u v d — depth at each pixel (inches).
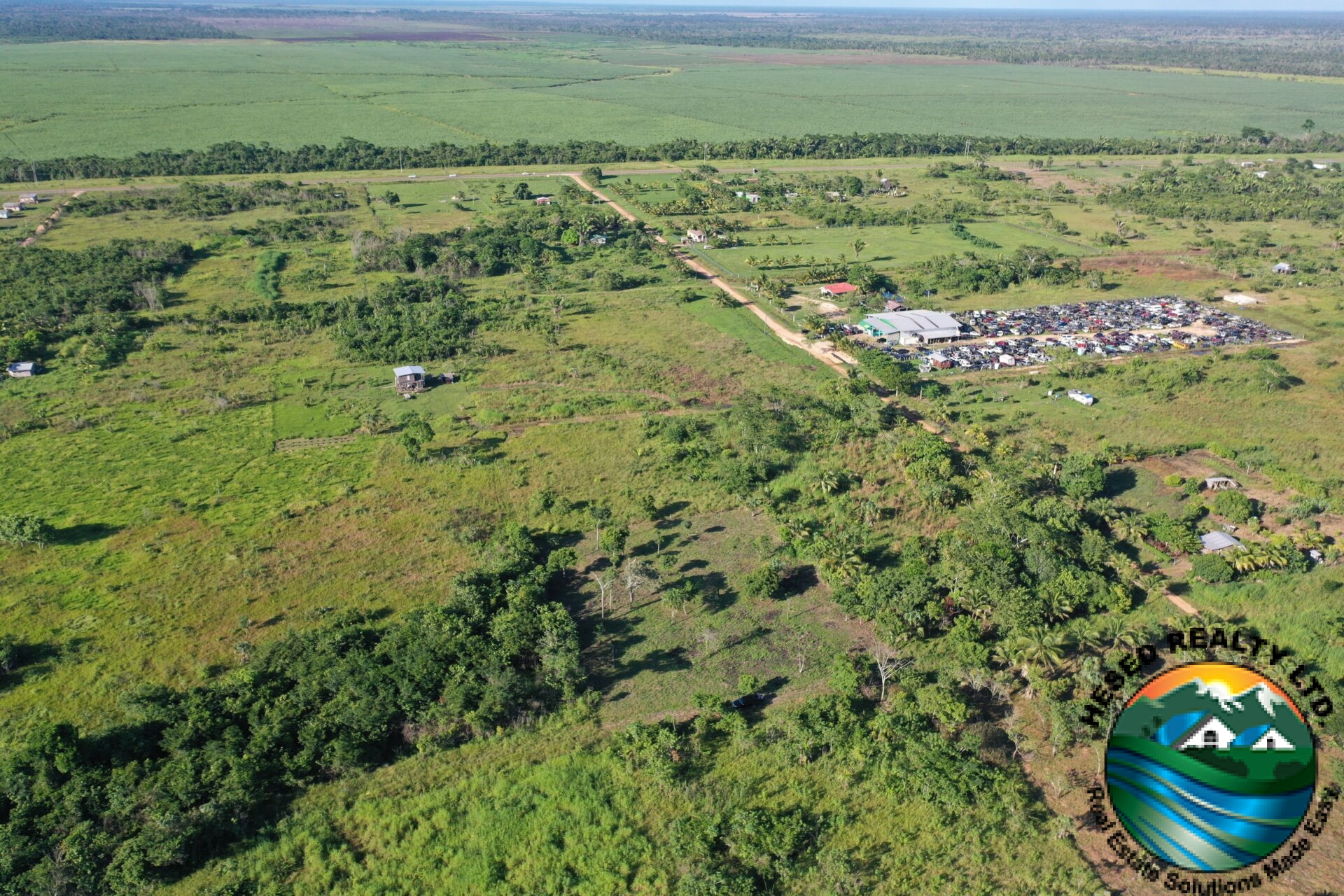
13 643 3430.1
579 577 3924.7
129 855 2493.8
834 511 4384.8
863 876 2488.9
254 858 2559.1
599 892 2452.0
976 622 3412.9
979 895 2411.4
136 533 4183.1
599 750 2942.9
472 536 4153.5
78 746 2842.0
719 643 3479.3
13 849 2517.2
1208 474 4768.7
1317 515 4306.1
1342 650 3280.0
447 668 3213.6
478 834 2637.8
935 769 2736.2
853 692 3125.0
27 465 4785.9
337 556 4030.5
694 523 4343.0
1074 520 4131.4
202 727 2950.3
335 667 3208.7
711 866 2502.5
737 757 2910.9
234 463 4859.7
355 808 2738.7
